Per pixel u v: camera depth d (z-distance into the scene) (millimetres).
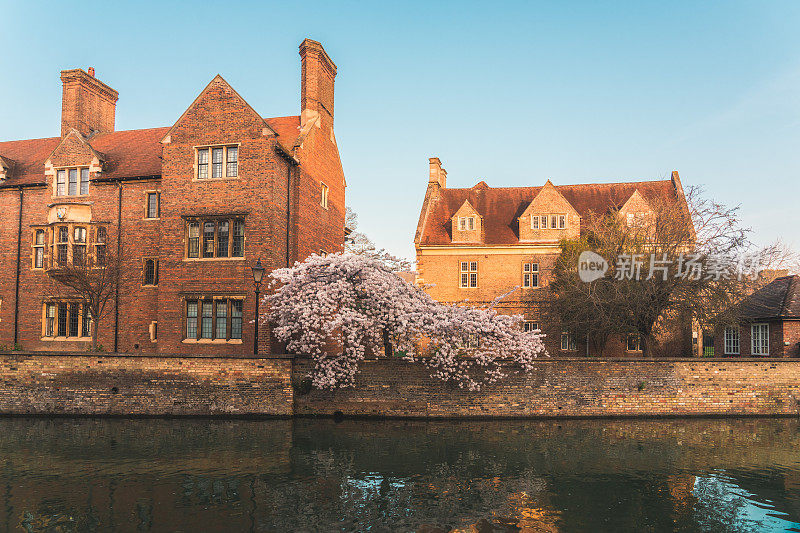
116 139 28562
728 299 23281
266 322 20438
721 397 19234
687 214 25312
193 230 22297
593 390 19031
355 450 14570
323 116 27359
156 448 14609
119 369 19141
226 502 10641
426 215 34438
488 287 32281
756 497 11234
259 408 18656
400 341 19797
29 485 11547
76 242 24938
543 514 10250
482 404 18828
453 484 11883
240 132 22062
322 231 27156
